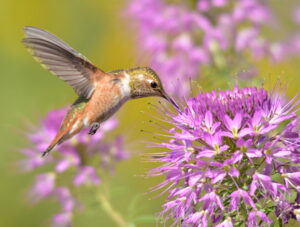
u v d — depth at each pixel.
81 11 23.98
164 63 13.94
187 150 8.12
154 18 14.19
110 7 23.36
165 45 14.12
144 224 12.05
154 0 14.43
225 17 13.98
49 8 24.62
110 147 12.34
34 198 12.74
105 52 23.00
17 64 22.08
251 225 7.57
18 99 21.27
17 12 24.88
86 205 12.09
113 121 12.49
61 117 12.80
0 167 17.25
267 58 14.28
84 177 11.89
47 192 12.31
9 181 17.09
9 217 17.03
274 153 7.78
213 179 7.74
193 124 8.22
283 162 8.04
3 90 21.52
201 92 9.09
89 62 9.28
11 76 21.80
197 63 13.71
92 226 13.48
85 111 9.45
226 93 8.46
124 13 15.09
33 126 12.97
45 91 21.47
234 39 13.85
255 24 14.09
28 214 16.81
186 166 7.94
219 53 13.65
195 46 13.90
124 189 11.98
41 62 8.85
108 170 12.30
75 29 24.02
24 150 12.80
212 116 8.16
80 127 9.48
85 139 12.12
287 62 14.80
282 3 15.06
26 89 21.50
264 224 7.72
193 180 7.86
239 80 10.87
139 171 13.18
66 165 12.06
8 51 22.59
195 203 7.88
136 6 14.62
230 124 7.88
